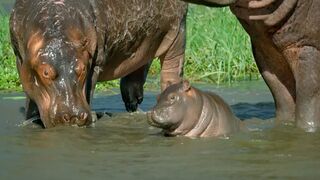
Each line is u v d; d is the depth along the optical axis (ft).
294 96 84.74
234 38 128.98
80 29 82.48
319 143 74.08
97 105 101.40
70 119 79.77
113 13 87.45
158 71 126.11
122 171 63.87
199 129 77.15
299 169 64.49
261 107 96.89
